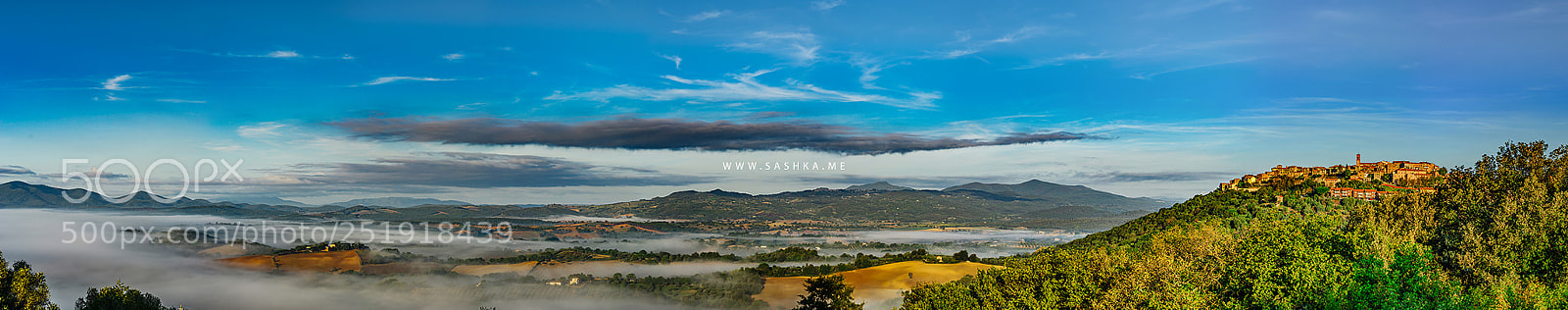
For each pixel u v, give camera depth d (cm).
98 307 5444
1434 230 5553
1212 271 4366
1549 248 4509
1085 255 5925
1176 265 4588
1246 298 3925
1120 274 4912
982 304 6581
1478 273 4491
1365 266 3781
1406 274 3772
